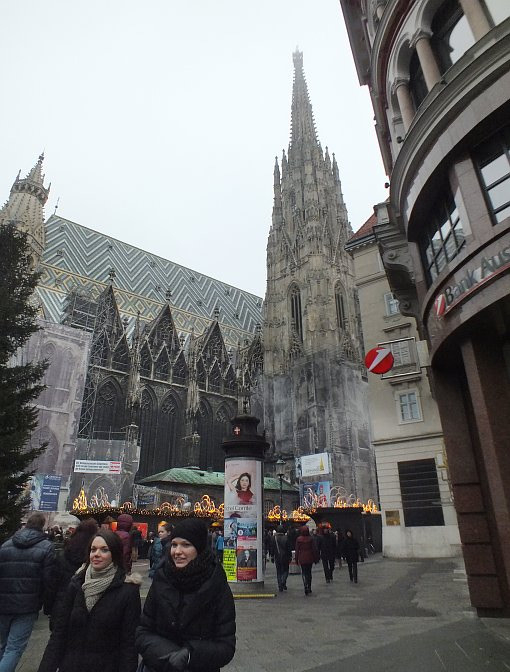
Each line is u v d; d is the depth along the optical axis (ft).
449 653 28.37
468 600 48.11
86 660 14.83
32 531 25.04
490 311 38.37
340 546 92.94
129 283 288.10
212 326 279.49
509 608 38.78
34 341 183.62
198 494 187.42
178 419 238.68
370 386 121.49
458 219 43.88
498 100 38.27
